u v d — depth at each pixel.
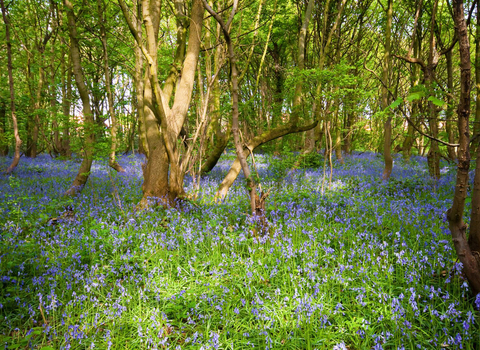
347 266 4.14
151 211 6.94
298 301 3.41
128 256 4.69
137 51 9.59
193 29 7.86
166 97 8.09
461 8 3.07
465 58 3.13
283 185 9.45
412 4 11.27
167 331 3.35
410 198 8.41
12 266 4.44
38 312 3.68
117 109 19.86
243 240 5.25
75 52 8.72
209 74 10.21
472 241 3.55
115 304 3.48
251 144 8.62
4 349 3.04
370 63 18.08
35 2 14.38
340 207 7.24
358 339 3.06
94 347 3.10
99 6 10.28
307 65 14.21
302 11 14.35
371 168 14.18
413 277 3.93
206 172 11.66
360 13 14.41
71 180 11.41
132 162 16.83
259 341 3.21
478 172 3.40
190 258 4.85
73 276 4.32
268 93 18.61
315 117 8.63
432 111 7.30
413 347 3.01
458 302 3.41
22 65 14.82
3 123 15.86
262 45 16.73
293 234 5.51
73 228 5.80
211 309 3.65
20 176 11.66
